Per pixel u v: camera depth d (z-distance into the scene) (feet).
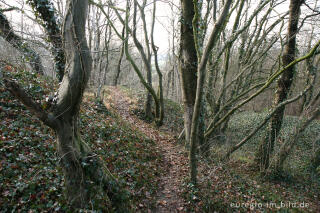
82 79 8.97
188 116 26.07
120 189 11.96
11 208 10.85
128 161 19.72
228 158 26.43
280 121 25.04
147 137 29.96
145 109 46.16
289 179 25.17
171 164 23.73
